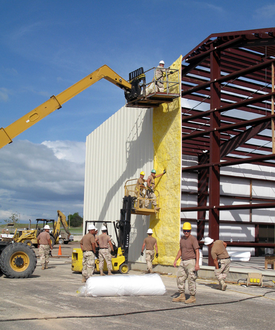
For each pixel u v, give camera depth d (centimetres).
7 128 1289
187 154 2078
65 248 3338
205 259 1836
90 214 1981
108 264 1218
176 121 1393
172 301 826
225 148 1984
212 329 597
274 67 1316
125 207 1407
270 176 2347
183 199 2031
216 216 1373
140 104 1470
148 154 1533
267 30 1261
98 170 1947
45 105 1363
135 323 617
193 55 1552
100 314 673
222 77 1413
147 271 1322
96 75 1449
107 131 1895
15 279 1104
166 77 1377
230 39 1398
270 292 1003
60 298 813
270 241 2322
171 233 1346
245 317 695
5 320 601
